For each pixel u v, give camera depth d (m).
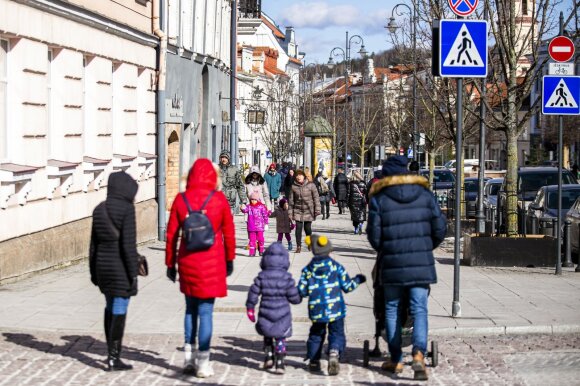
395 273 10.88
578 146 89.12
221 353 12.32
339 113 109.69
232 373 11.11
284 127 93.81
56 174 20.33
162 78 30.53
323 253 11.11
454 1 18.33
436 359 11.41
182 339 13.27
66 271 20.33
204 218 10.66
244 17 63.78
